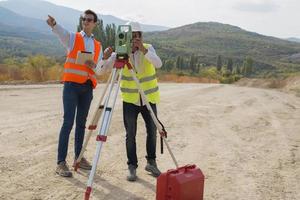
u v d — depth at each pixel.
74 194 4.86
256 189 5.45
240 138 9.00
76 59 5.59
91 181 4.15
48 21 5.41
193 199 4.46
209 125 10.68
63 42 5.60
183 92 23.64
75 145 5.94
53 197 4.72
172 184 4.26
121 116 11.32
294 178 6.02
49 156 6.55
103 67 5.41
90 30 5.83
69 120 5.64
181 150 7.57
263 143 8.52
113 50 5.52
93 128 5.11
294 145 8.41
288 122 11.73
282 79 49.25
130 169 5.62
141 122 10.55
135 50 5.18
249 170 6.38
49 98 15.36
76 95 5.68
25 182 5.20
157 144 7.97
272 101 19.45
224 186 5.53
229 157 7.16
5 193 4.76
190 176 4.39
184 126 10.31
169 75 62.28
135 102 5.52
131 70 4.82
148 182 5.53
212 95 22.03
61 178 5.45
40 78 28.20
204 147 7.91
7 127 8.75
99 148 4.32
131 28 4.72
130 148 5.62
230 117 12.45
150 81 5.58
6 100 13.95
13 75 27.47
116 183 5.40
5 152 6.64
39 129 8.72
